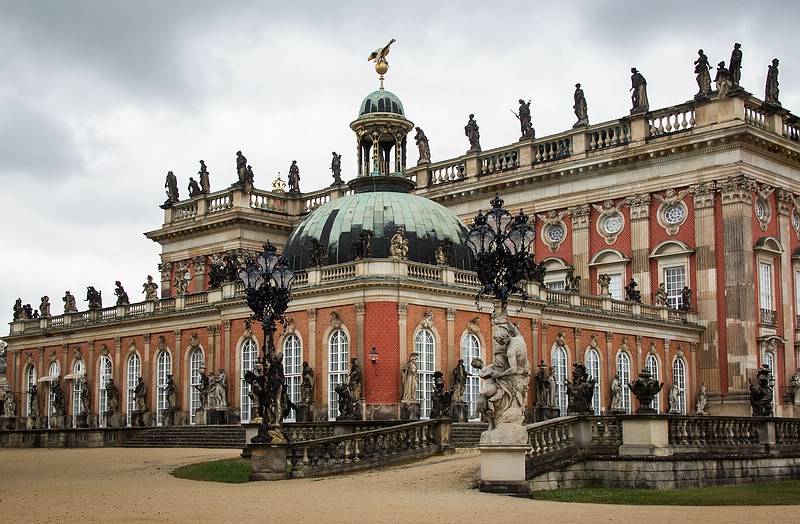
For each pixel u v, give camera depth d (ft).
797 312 280.31
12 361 327.47
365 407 209.77
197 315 261.24
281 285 148.66
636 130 283.18
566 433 139.23
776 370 269.23
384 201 243.60
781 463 153.28
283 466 136.87
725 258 264.93
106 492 118.73
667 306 268.82
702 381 269.23
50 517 91.40
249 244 336.49
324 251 233.55
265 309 148.77
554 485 132.16
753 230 267.18
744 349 260.42
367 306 213.05
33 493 118.52
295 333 227.61
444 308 220.84
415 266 218.79
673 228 276.62
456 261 238.07
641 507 103.14
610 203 289.53
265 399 141.08
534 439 132.87
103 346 293.64
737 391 260.83
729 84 265.75
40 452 216.54
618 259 285.23
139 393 273.95
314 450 140.87
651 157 279.08
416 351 214.48
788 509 101.91
